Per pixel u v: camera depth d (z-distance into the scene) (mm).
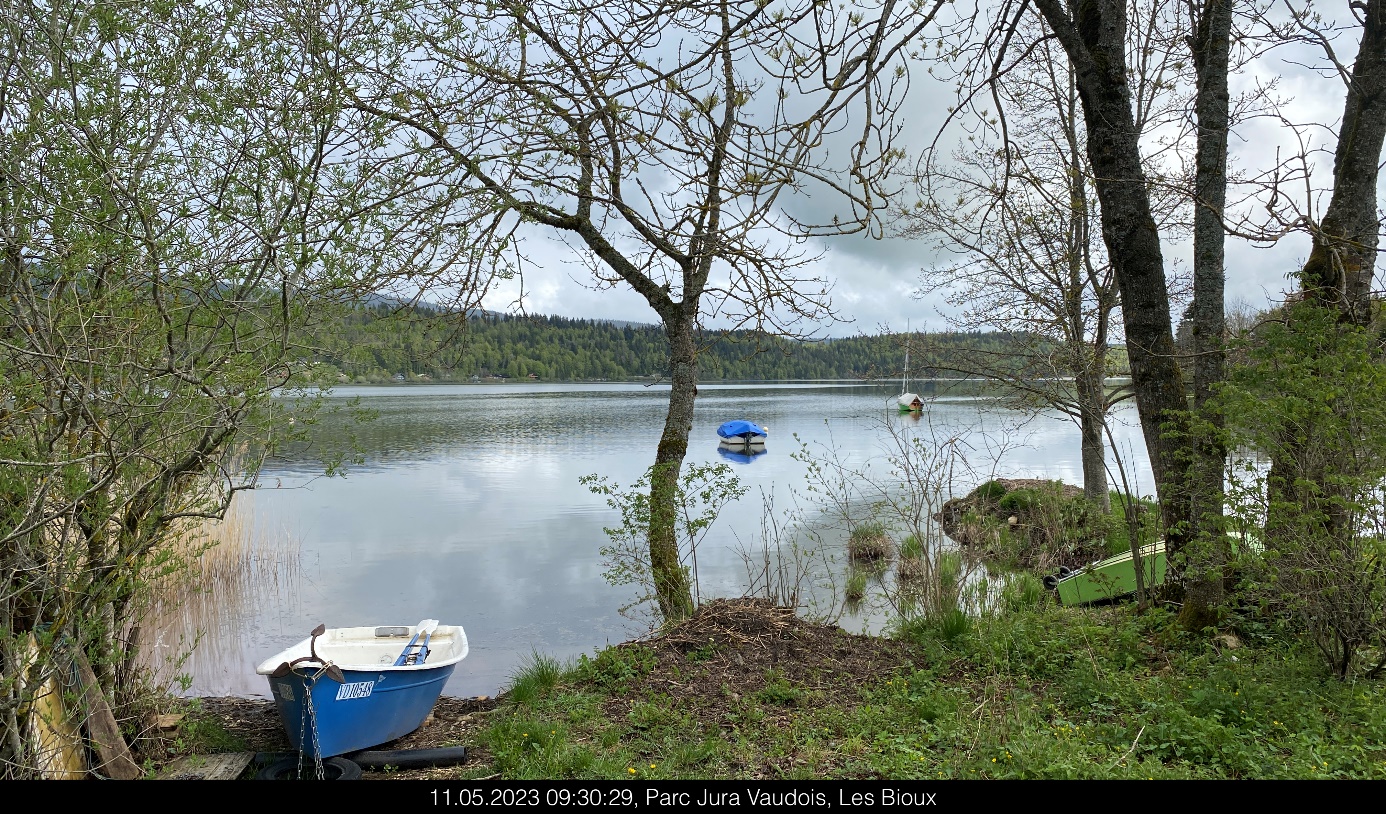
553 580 13188
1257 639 6723
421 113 6414
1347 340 5621
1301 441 5574
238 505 15781
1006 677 6656
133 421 4484
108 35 4266
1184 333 8836
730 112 6484
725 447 35938
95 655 4988
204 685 8734
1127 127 7219
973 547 11586
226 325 4750
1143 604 8125
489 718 6867
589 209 9148
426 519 18281
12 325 4188
